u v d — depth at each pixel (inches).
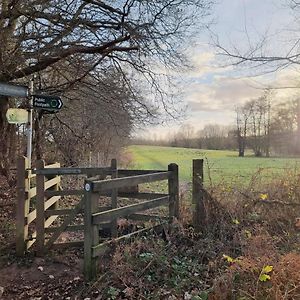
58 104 280.2
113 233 214.5
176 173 228.2
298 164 301.1
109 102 419.2
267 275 124.2
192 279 153.3
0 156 355.3
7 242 224.8
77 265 194.2
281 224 193.8
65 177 411.8
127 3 318.0
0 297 160.4
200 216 212.8
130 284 153.9
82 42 332.8
